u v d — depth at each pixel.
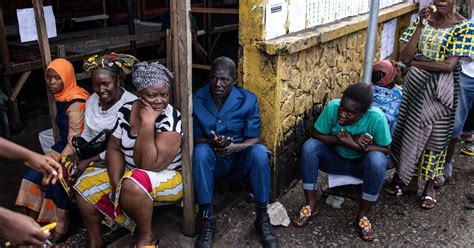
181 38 2.28
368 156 2.77
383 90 3.42
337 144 2.88
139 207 2.33
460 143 4.25
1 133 4.54
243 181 3.07
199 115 2.69
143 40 5.15
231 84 2.57
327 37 3.26
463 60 3.24
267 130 3.01
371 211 3.14
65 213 2.72
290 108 3.12
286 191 3.35
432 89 2.91
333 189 3.41
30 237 1.33
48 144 3.36
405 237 2.85
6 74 4.33
